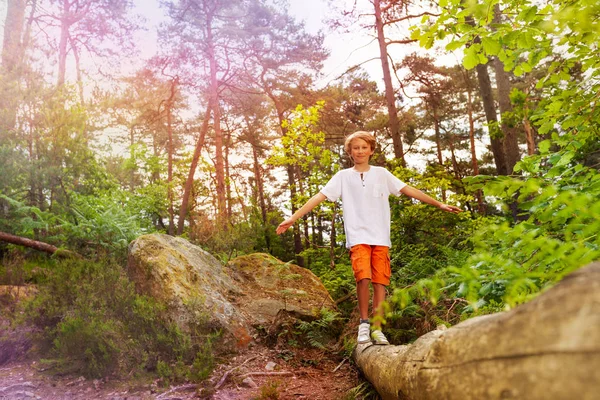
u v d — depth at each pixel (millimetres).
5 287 4777
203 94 21469
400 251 5969
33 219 7441
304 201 8188
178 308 4098
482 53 2359
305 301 5328
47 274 4520
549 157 2387
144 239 4738
